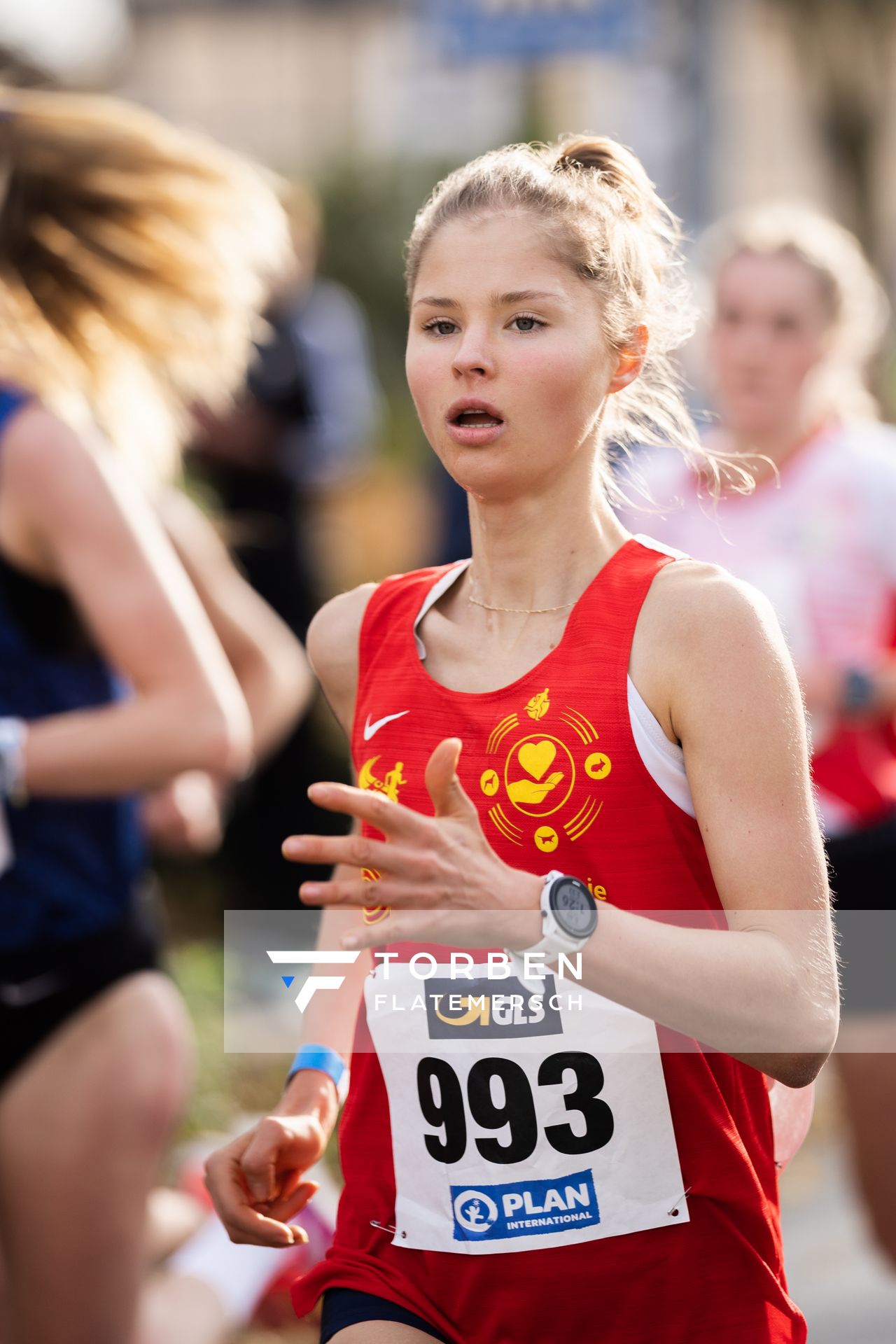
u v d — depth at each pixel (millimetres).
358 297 47875
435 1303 7523
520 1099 7266
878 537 13578
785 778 6836
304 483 23453
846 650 13531
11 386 10352
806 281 13688
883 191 52812
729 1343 7191
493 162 7426
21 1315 10531
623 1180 7188
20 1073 10398
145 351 11344
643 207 7824
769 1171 7680
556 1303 7266
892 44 50688
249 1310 12164
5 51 13094
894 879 13055
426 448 39906
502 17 27234
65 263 11031
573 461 7359
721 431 14211
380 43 63438
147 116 11609
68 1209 10320
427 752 7406
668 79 32719
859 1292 15031
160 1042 10656
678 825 7098
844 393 14516
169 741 10148
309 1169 8125
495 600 7547
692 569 7133
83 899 10523
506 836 7129
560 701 7105
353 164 49719
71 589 10258
